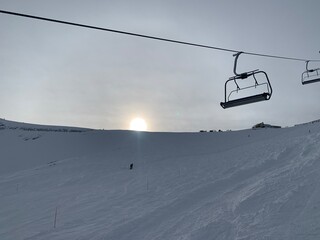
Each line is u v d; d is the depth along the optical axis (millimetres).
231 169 20766
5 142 60344
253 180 15461
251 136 44969
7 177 30750
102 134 57969
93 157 37906
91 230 11023
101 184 22328
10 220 14211
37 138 61031
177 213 11867
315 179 11688
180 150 39281
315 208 8867
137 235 9930
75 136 58531
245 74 8336
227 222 9492
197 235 8867
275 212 9367
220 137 48656
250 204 10711
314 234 7324
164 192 16688
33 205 17141
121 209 13961
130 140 51031
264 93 7922
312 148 20625
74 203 16609
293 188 11250
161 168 26484
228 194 13516
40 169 33438
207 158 29062
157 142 47531
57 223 12742
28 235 11383
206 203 12641
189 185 17359
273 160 20516
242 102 8320
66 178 26562
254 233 8133
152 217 11570
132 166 29094
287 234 7633
